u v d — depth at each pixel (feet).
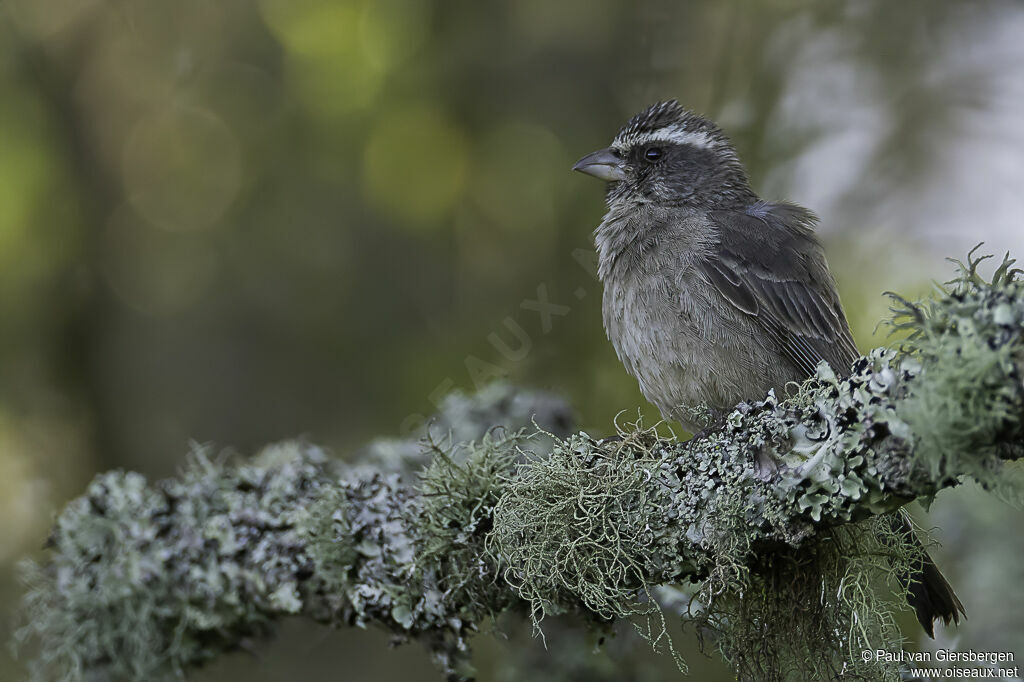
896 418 17.49
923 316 16.65
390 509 22.98
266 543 23.65
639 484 20.47
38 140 40.91
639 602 21.86
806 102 40.93
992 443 15.92
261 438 39.32
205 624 23.89
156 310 41.24
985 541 30.30
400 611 22.21
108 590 24.27
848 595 20.53
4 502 39.63
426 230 39.06
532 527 20.47
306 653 35.45
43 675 25.85
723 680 32.01
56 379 41.04
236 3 40.52
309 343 39.63
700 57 41.24
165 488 25.07
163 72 41.70
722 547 19.52
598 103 40.06
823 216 39.19
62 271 41.16
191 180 41.42
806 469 18.83
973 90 39.93
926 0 40.60
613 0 40.34
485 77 39.63
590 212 38.88
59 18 41.73
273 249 39.96
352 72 38.91
